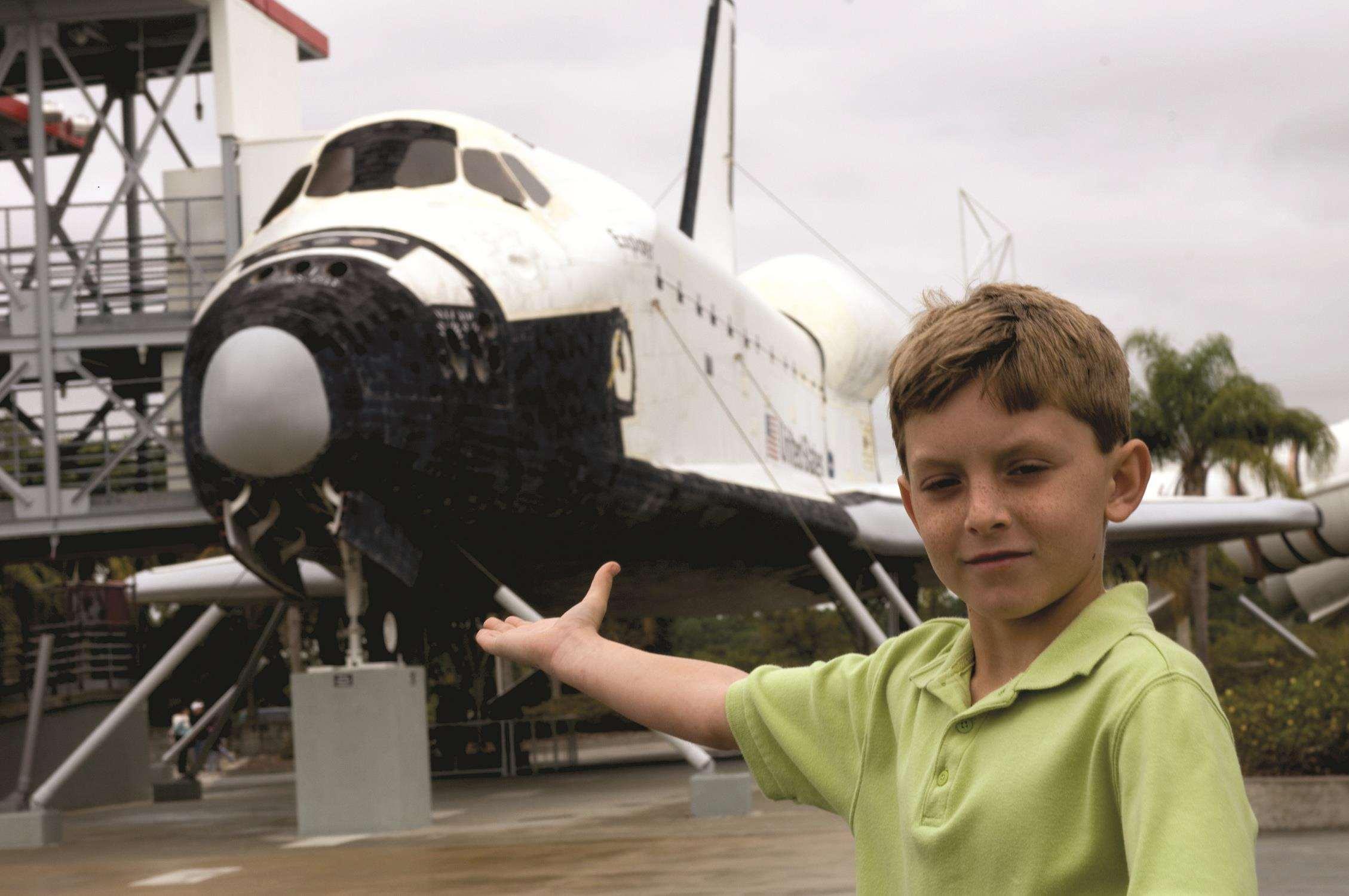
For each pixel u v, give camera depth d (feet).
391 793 32.22
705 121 69.41
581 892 19.86
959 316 3.51
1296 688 27.22
